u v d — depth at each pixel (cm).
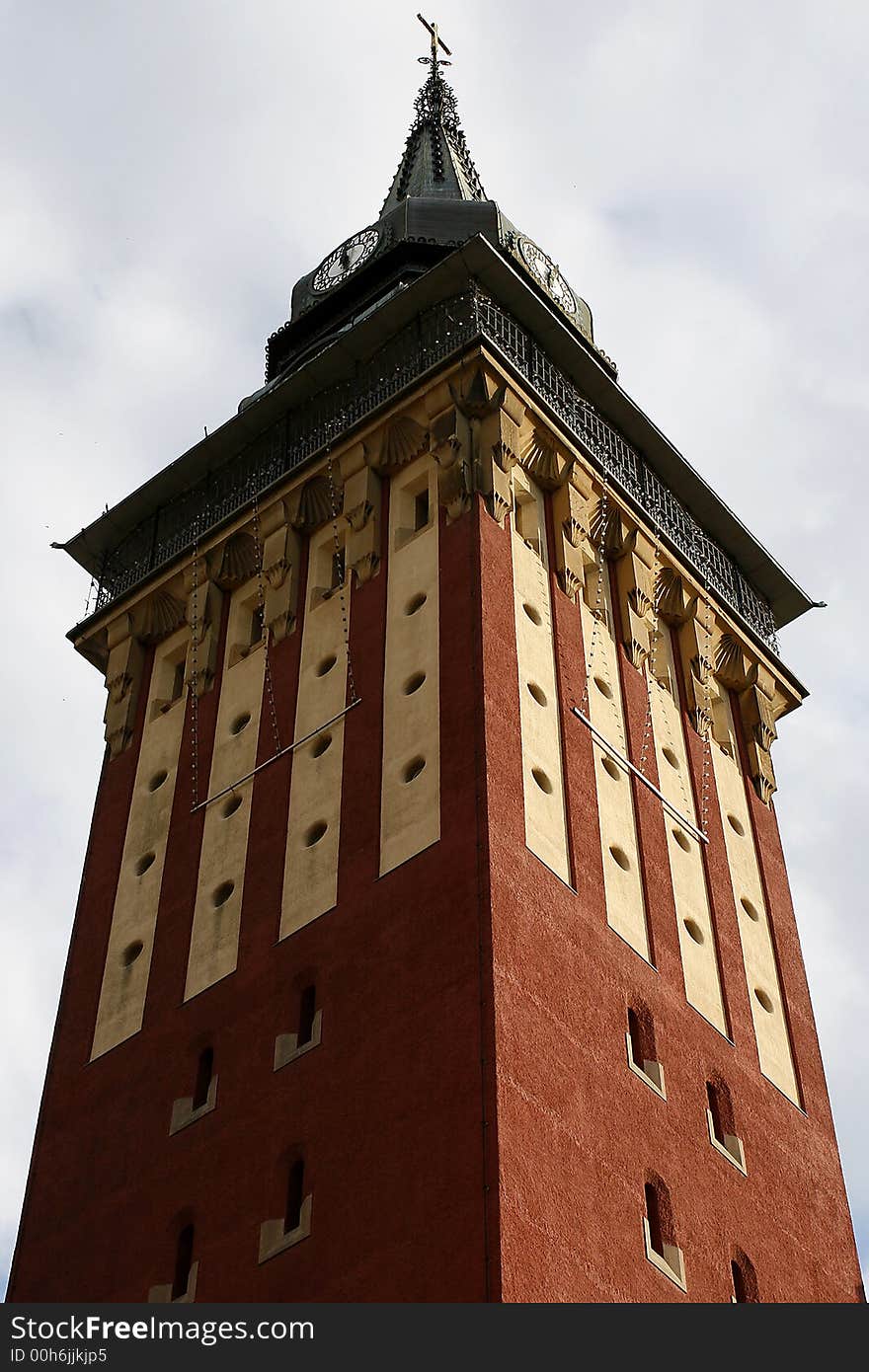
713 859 4944
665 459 5625
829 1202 4541
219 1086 4238
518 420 5059
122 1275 4088
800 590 5869
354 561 4984
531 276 6038
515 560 4841
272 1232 3875
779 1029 4794
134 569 5578
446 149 6869
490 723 4344
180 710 5162
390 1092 3869
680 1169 4112
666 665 5234
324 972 4200
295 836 4544
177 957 4597
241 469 5506
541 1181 3669
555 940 4125
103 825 5097
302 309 6156
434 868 4153
